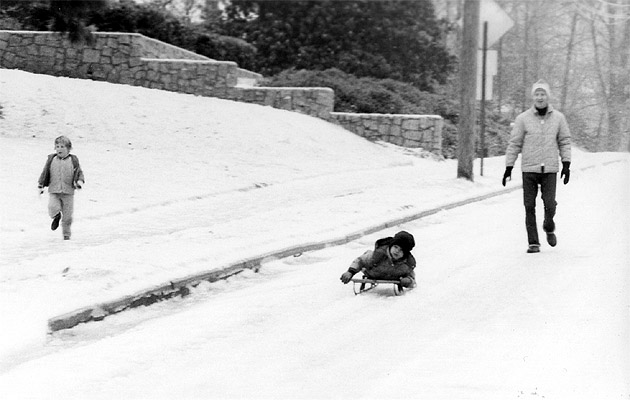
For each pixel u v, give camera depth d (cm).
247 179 2372
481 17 2633
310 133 3170
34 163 2184
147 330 966
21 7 3706
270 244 1449
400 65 4756
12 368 845
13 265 1255
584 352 802
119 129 2741
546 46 6706
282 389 748
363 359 827
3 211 1744
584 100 6538
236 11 4953
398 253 1091
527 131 1390
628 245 1398
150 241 1484
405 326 943
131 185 2138
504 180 1411
